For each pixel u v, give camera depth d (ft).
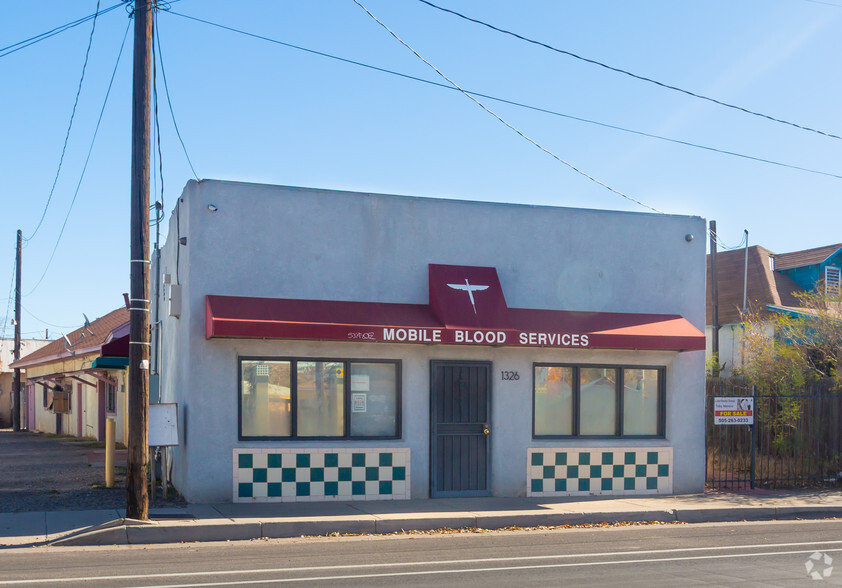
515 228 48.29
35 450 76.33
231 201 43.29
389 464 44.47
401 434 44.98
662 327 48.91
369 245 45.50
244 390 42.98
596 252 49.85
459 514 40.06
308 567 29.53
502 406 46.88
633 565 30.48
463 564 30.40
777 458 55.21
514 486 46.75
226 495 41.91
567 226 49.37
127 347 63.41
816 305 70.28
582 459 48.08
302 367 44.01
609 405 49.60
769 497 48.93
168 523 35.78
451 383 46.11
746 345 75.31
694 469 50.29
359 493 43.86
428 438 45.32
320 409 44.16
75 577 27.30
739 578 28.04
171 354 49.16
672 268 51.47
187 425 42.29
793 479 53.67
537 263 48.55
